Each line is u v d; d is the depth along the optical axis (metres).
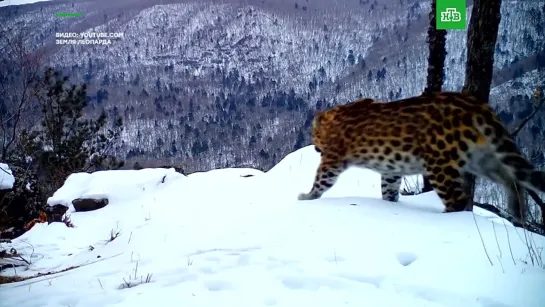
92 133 23.31
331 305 3.92
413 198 7.74
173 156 63.19
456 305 3.82
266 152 58.25
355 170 10.70
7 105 16.50
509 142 6.09
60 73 21.98
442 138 6.27
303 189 9.73
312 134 7.84
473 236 5.38
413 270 4.55
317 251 5.22
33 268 7.98
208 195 10.38
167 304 4.16
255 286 4.41
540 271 4.37
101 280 5.30
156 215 9.74
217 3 162.75
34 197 12.34
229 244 5.94
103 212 11.24
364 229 5.75
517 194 6.23
